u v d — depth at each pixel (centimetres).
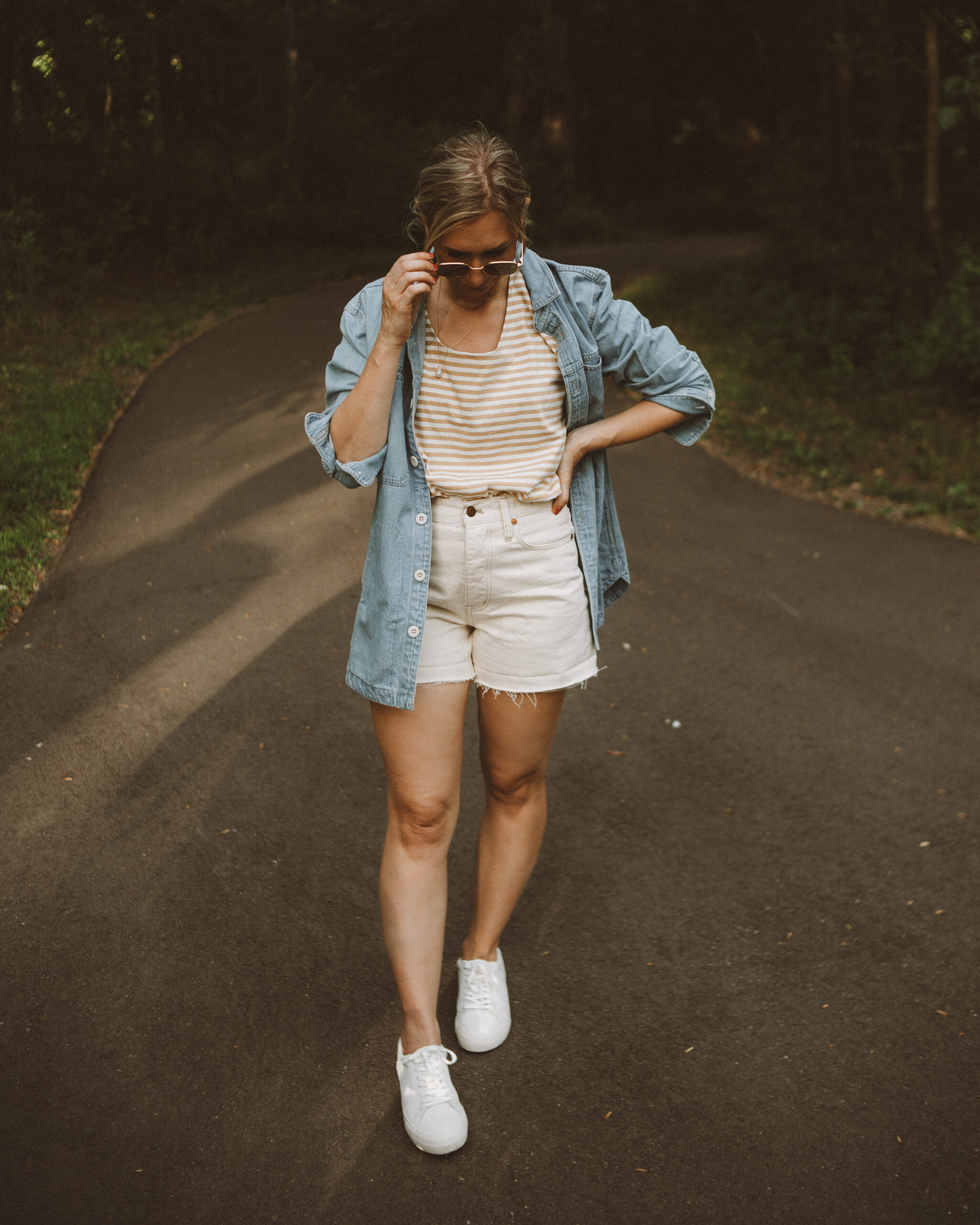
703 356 1046
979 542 602
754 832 326
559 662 213
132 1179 205
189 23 1877
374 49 3006
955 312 965
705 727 386
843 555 570
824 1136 221
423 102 3191
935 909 293
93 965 257
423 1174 210
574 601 214
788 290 1247
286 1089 227
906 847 321
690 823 329
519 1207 204
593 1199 206
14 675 385
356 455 195
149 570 484
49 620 429
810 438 796
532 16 2909
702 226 2973
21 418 670
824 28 1483
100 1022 241
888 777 358
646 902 293
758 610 491
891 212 1402
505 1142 218
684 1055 242
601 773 354
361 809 325
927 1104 230
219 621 439
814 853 316
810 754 371
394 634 206
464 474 203
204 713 370
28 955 258
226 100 2523
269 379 844
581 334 203
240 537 528
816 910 292
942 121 1015
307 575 489
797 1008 257
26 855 293
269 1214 200
